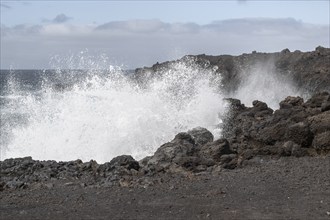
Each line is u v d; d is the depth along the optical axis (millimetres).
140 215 7152
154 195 8391
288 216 6949
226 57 42469
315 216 6938
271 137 12562
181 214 7168
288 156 11742
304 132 12203
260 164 10977
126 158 10828
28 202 8094
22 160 11695
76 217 7090
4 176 10648
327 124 12188
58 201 8117
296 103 15914
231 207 7492
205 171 10414
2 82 68438
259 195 8227
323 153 11836
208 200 7961
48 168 10836
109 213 7293
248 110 16109
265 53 42562
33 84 59562
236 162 10914
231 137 13930
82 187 9219
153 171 10359
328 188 8617
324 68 34031
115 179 9641
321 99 15508
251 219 6832
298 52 39906
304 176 9555
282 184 8984
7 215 7250
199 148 11828
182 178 9703
